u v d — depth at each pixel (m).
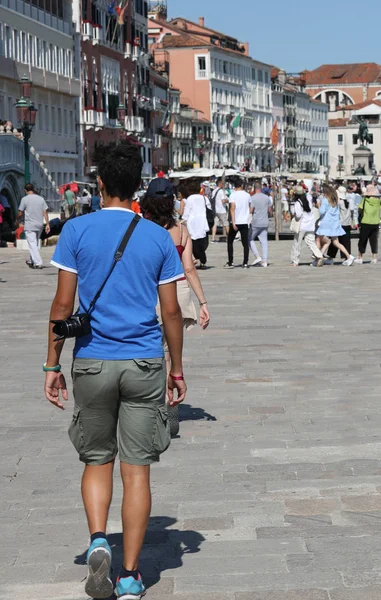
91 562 6.98
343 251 36.69
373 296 25.95
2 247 50.38
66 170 96.06
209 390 14.41
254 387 14.56
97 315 7.30
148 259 7.34
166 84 156.00
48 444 11.64
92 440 7.45
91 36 102.38
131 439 7.32
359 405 13.27
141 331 7.30
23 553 8.17
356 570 7.56
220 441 11.55
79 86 97.69
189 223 35.06
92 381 7.28
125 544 7.29
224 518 8.87
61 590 7.42
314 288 28.25
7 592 7.40
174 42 190.00
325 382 14.83
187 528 8.64
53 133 91.75
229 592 7.26
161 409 7.38
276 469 10.34
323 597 7.10
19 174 58.28
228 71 198.88
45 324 21.66
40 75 86.06
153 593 7.29
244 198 35.84
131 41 120.44
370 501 9.21
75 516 9.08
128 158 7.45
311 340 18.72
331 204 36.06
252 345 18.25
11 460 10.98
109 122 110.25
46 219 37.06
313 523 8.66
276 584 7.36
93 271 7.32
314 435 11.73
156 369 7.32
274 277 31.98
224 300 25.45
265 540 8.28
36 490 9.88
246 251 36.03
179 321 7.53
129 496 7.32
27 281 31.69
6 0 79.56
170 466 10.57
